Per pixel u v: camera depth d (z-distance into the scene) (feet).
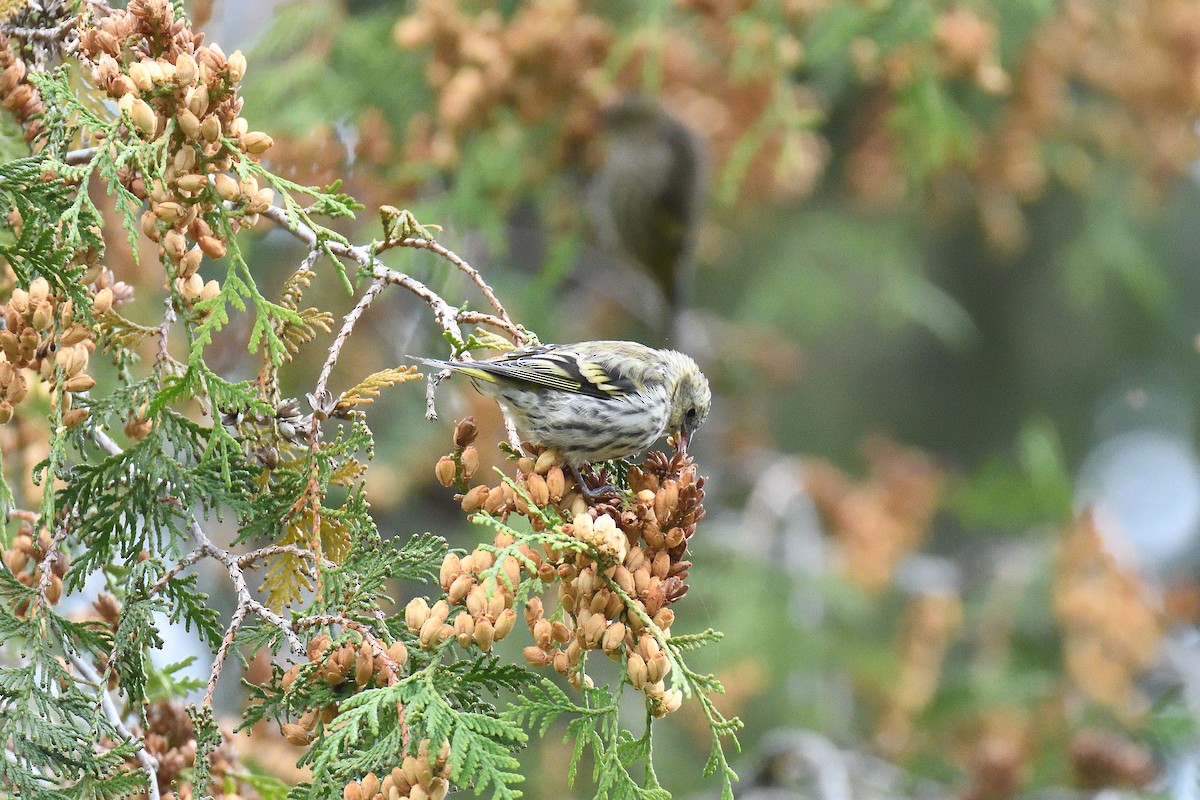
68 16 21.25
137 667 17.97
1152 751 46.75
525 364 21.86
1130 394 57.67
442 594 17.08
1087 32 51.03
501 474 18.33
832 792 38.27
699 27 44.55
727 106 47.11
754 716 47.24
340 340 18.86
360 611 18.10
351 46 40.09
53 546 17.90
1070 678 48.11
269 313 18.76
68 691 17.30
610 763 17.13
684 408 27.04
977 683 48.06
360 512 18.53
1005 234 53.52
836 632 49.80
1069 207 61.67
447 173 41.29
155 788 17.38
